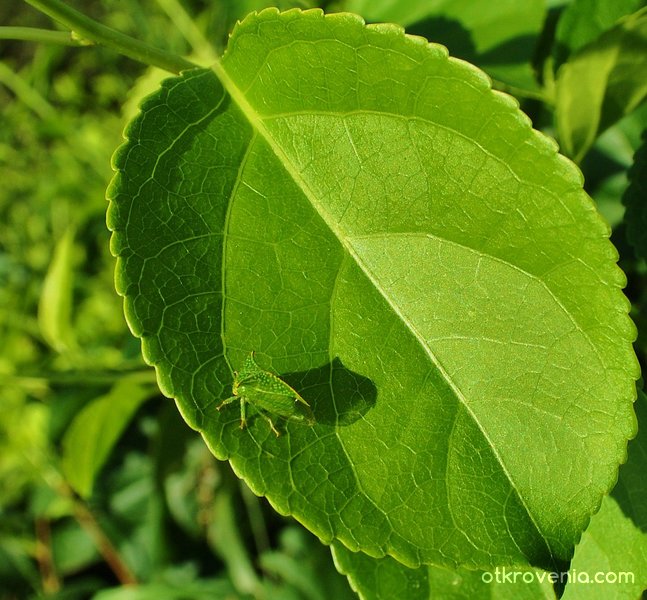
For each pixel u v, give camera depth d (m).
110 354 0.32
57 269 0.24
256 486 0.14
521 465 0.13
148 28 0.39
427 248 0.14
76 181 0.40
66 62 0.49
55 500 0.32
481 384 0.14
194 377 0.14
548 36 0.18
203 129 0.14
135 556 0.31
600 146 0.20
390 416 0.14
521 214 0.13
